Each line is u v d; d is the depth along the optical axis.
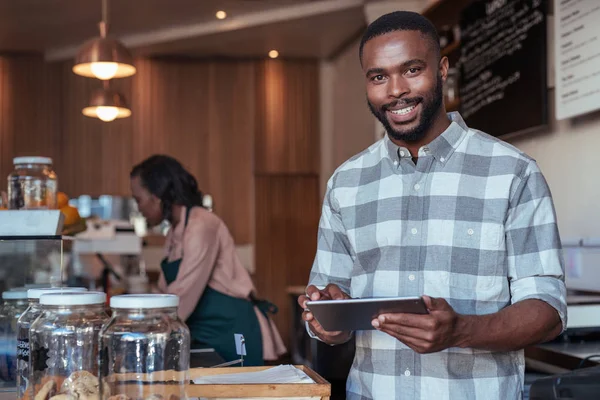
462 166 1.38
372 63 1.35
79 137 7.00
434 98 1.35
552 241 1.31
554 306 1.25
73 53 6.86
